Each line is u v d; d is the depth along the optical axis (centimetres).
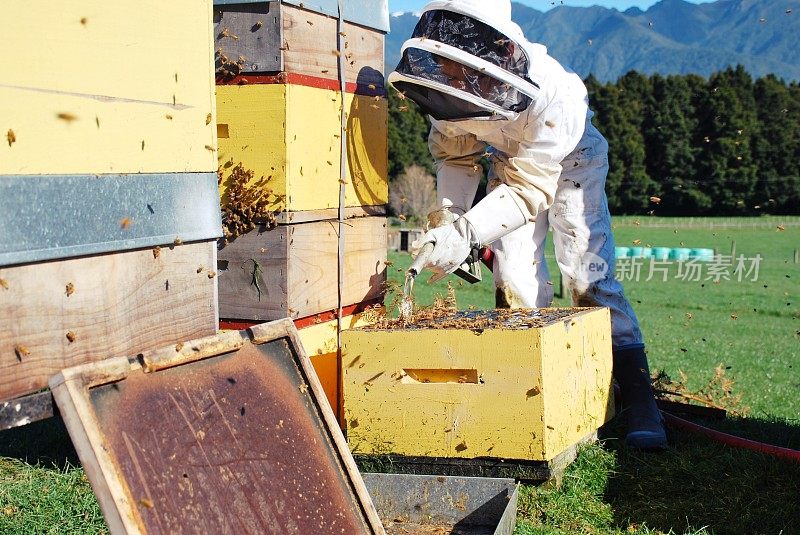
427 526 328
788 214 3725
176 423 206
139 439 196
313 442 233
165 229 242
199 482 202
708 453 403
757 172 3722
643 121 3794
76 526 319
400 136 3206
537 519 328
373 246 455
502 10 388
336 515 226
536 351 330
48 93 203
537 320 361
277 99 370
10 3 193
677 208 3772
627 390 445
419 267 397
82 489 353
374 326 374
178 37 246
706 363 778
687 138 3750
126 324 230
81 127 212
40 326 204
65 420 187
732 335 1061
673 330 1100
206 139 259
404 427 351
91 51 215
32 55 198
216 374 223
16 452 419
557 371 346
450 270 412
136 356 206
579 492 349
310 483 225
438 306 459
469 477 327
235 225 381
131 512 180
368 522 231
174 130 245
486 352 337
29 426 474
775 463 380
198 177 256
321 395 241
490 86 384
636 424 421
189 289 255
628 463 388
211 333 265
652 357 807
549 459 334
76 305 214
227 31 373
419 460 352
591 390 389
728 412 521
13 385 197
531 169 415
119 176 225
